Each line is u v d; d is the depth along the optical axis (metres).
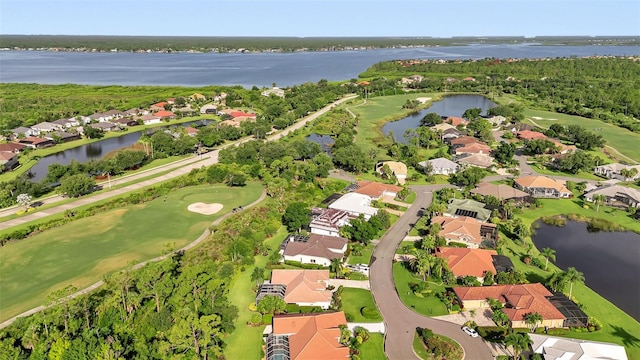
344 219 136.00
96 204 153.00
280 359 78.75
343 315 89.38
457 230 126.25
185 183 174.12
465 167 192.62
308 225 133.12
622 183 170.88
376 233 126.25
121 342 80.50
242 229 126.94
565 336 87.25
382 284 105.44
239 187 172.88
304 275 103.38
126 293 92.56
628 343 85.31
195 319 78.44
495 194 157.38
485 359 80.81
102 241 126.44
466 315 93.88
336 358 78.56
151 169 196.00
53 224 135.88
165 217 143.50
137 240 127.06
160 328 82.44
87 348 75.50
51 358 73.31
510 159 199.38
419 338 86.62
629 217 145.38
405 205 153.62
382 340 86.00
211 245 120.81
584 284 106.69
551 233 135.12
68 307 89.44
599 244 128.12
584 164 186.88
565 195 162.62
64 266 112.56
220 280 96.81
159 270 96.56
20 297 98.81
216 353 79.00
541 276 108.62
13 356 75.31
